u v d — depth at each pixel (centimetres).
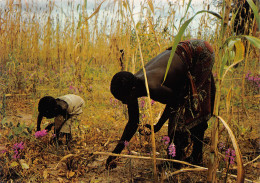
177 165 232
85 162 251
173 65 215
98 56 650
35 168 243
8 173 230
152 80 206
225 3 129
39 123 303
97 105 500
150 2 182
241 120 364
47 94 545
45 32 615
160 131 355
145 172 237
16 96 518
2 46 601
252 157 259
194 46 222
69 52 531
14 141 284
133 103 211
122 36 405
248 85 482
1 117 406
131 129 221
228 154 183
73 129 338
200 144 239
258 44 111
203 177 225
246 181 207
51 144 300
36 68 632
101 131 362
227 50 133
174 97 222
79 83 534
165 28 359
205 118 223
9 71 573
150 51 382
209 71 223
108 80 677
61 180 225
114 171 244
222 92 337
